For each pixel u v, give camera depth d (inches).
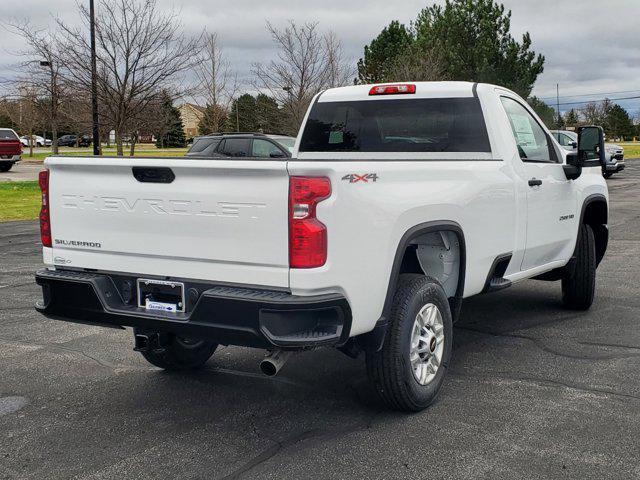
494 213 197.0
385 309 156.9
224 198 144.6
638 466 140.0
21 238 475.5
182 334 151.1
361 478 136.6
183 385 192.5
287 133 1107.3
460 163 185.5
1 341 235.8
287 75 1080.8
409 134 219.5
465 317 262.1
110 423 166.4
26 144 2723.9
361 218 146.8
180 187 149.3
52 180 167.3
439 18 1375.5
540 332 239.6
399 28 1509.6
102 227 161.0
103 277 161.2
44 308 168.1
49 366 209.6
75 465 144.8
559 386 186.4
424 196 165.9
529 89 1347.2
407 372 162.4
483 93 209.9
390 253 155.6
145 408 175.8
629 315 261.9
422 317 168.6
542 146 237.0
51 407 176.9
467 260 187.2
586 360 208.4
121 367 208.8
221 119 1279.5
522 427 159.5
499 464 141.3
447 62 1298.0
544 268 236.8
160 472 141.0
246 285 145.0
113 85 788.0
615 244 435.5
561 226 240.5
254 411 173.0
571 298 265.6
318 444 152.7
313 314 143.6
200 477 138.6
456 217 178.9
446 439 153.9
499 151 205.9
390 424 163.0
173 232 151.5
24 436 159.3
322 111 235.3
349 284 145.3
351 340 159.2
